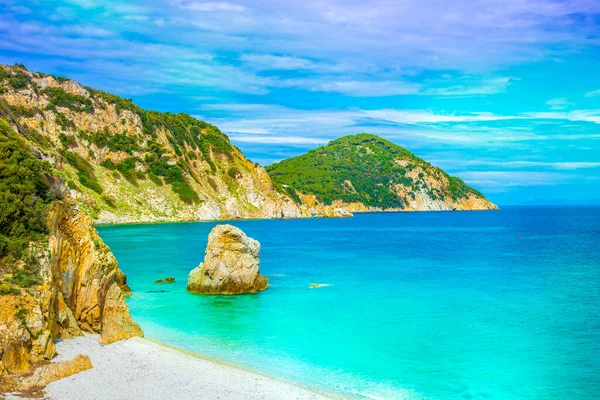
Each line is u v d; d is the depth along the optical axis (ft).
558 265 229.45
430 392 80.12
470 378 86.22
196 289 156.25
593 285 175.01
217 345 101.76
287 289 164.45
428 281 182.60
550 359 95.86
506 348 102.32
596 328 117.39
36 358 79.77
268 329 114.62
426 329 115.96
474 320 124.47
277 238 392.68
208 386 77.30
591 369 90.84
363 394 78.38
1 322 76.84
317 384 81.76
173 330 112.57
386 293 158.71
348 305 140.77
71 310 97.71
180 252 263.29
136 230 411.13
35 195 99.40
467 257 262.26
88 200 455.22
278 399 74.02
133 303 140.56
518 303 144.36
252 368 88.28
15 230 91.45
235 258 157.17
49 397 70.33
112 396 71.92
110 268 105.50
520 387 82.69
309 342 105.09
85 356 83.35
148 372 81.56
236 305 139.44
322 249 303.68
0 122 117.60
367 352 98.89
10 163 100.42
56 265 94.79
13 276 85.61
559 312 133.28
